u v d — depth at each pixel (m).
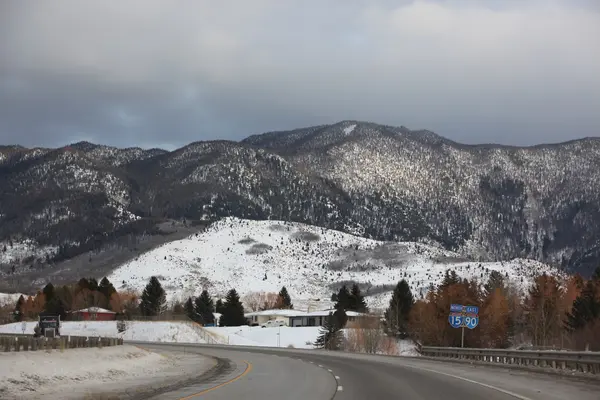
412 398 27.33
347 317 156.50
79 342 49.59
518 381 36.06
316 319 175.75
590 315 100.94
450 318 65.12
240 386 33.56
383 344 125.88
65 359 41.88
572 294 118.25
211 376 41.88
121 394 30.06
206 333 147.25
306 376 40.62
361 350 124.50
